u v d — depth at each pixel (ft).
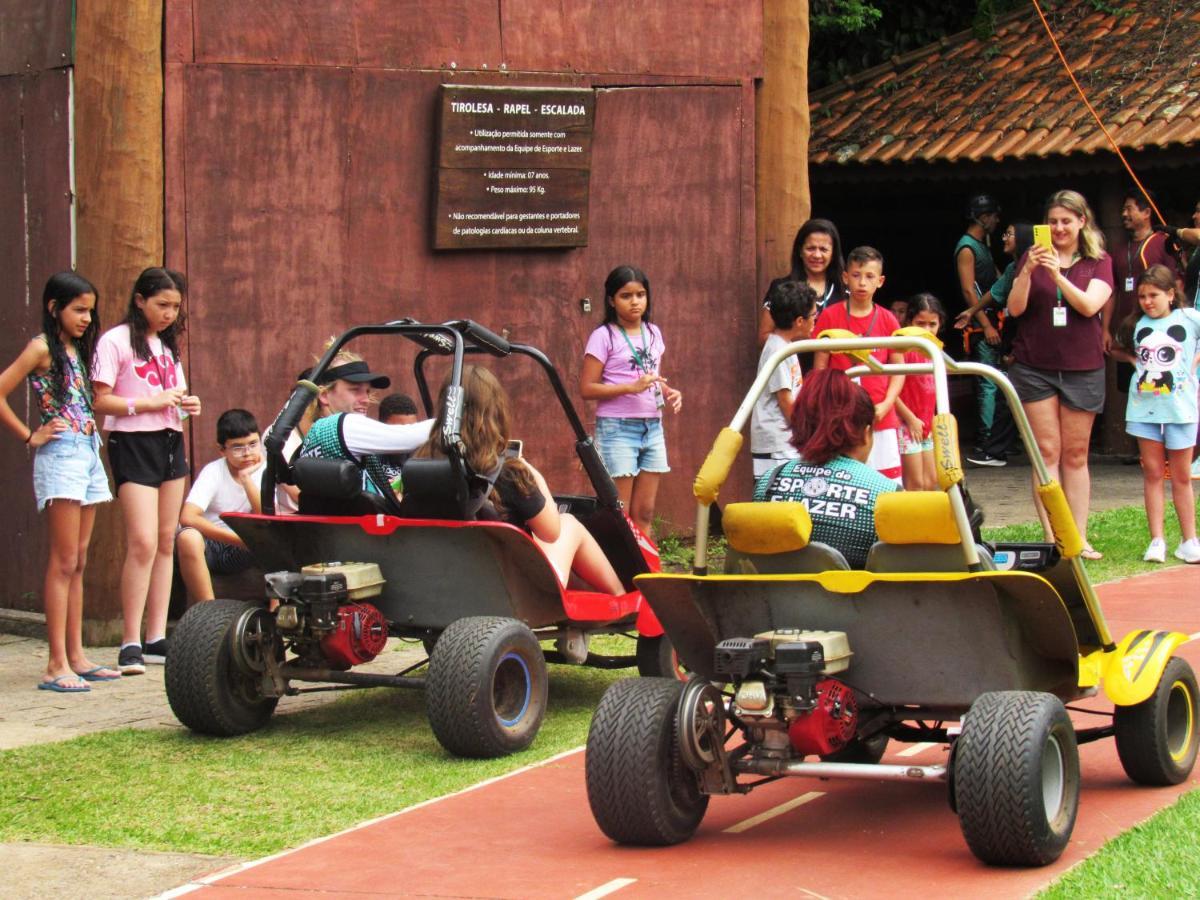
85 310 25.81
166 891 16.71
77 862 17.65
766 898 15.79
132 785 20.57
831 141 53.88
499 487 22.81
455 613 22.86
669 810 17.42
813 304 31.32
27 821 19.11
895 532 16.87
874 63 61.67
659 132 37.17
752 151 38.40
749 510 17.49
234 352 31.48
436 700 21.30
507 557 22.31
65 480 25.76
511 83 34.88
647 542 25.66
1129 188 52.37
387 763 21.53
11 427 25.75
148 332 27.27
